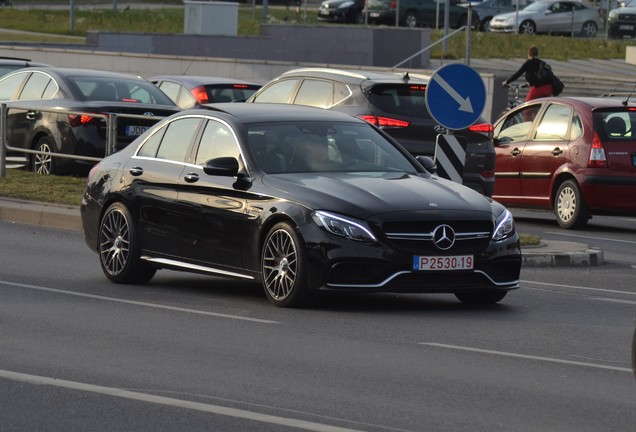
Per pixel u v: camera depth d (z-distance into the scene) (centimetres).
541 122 4469
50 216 3897
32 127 4656
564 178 4334
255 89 5794
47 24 11756
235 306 2564
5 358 2002
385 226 2452
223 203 2647
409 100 4006
